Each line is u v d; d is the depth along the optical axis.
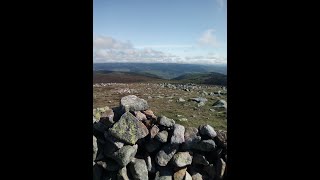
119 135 1.79
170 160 1.85
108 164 1.80
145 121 1.95
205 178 1.85
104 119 1.91
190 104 5.07
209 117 3.79
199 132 1.91
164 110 4.25
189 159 1.85
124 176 1.77
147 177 1.81
